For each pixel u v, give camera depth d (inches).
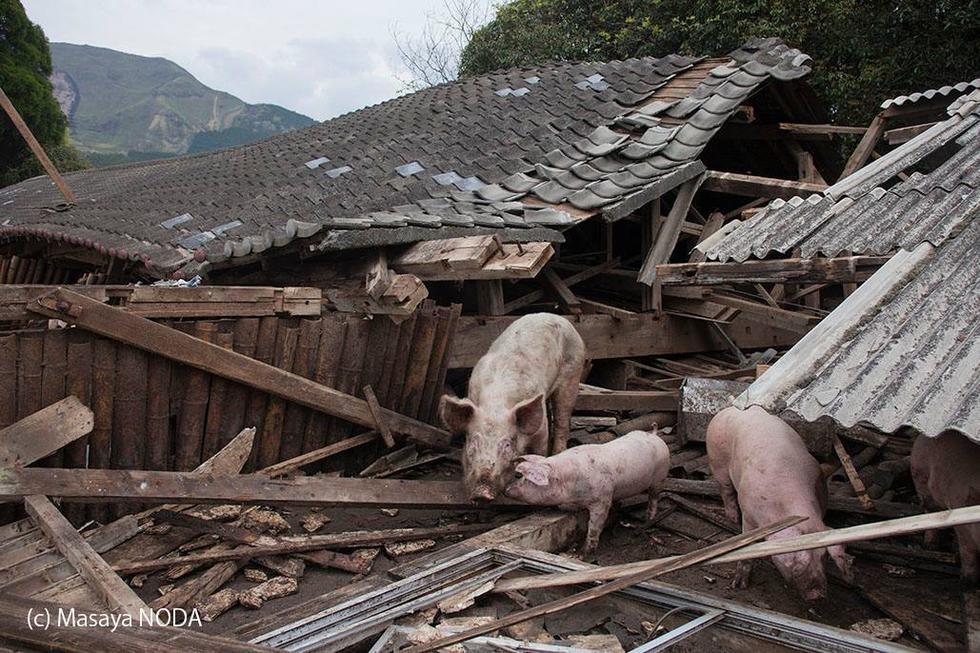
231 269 306.2
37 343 189.6
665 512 225.0
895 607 163.9
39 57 1002.1
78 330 196.7
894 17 494.6
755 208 422.6
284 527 207.8
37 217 481.4
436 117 496.4
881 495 227.8
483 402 213.6
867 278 196.4
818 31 548.7
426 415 271.9
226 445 222.4
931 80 502.3
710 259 227.5
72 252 439.5
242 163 533.3
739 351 386.0
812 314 388.2
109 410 203.0
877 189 244.5
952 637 151.6
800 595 174.6
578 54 721.6
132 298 207.5
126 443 206.5
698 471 251.1
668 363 375.9
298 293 234.5
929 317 159.9
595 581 158.1
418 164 406.3
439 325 268.4
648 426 293.6
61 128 1029.2
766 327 416.8
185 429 217.5
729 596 174.7
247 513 214.4
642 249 377.4
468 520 219.3
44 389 191.8
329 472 247.4
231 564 185.9
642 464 208.2
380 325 252.1
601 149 384.5
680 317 378.0
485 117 468.4
